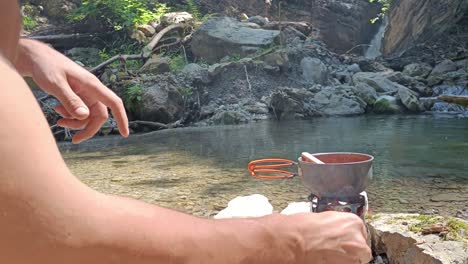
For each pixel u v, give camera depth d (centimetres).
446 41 1402
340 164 115
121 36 1221
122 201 38
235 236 44
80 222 33
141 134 799
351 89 1023
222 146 575
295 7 1734
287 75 1094
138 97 889
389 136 609
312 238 50
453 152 473
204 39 1140
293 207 203
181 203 311
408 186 334
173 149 571
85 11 1188
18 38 40
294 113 932
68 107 93
